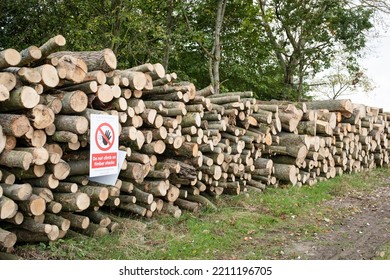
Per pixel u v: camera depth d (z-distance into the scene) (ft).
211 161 22.94
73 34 42.34
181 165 20.81
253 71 61.72
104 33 41.70
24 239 15.84
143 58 51.24
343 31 60.90
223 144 24.03
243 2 57.62
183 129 22.11
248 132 26.37
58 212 16.57
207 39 52.70
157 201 20.67
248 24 55.77
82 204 16.29
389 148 42.63
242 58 60.80
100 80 17.53
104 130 16.74
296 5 60.44
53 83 15.70
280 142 28.60
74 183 16.58
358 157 36.58
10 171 15.37
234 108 25.18
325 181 31.40
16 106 14.78
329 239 19.58
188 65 58.08
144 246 16.93
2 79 14.44
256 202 24.36
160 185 20.06
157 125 20.12
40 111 15.17
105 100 17.69
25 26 43.39
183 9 50.60
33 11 42.50
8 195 14.51
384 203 27.27
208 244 17.75
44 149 15.11
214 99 26.22
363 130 36.63
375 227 21.77
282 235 19.72
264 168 27.17
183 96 22.12
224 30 59.36
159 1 49.11
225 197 24.81
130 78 19.13
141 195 19.63
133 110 19.15
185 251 16.87
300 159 28.40
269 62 66.90
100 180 17.63
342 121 34.94
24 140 15.21
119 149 18.84
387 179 36.06
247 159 25.84
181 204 22.15
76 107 16.26
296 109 29.25
